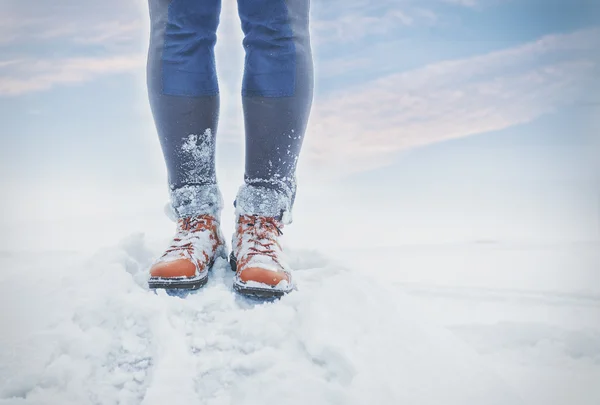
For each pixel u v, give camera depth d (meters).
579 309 1.64
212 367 1.01
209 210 1.33
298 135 1.26
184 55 1.21
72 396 0.93
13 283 1.28
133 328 1.09
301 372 0.98
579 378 1.15
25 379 0.93
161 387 0.94
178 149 1.27
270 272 1.19
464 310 1.63
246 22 1.21
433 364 1.00
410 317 1.14
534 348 1.27
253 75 1.20
